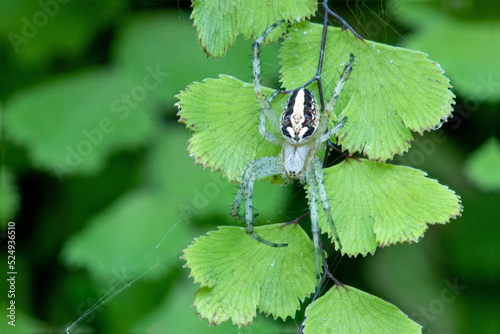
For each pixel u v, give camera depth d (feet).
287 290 0.64
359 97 0.64
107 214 0.72
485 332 0.71
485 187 0.71
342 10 0.68
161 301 0.72
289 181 0.66
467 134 0.71
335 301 0.64
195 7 0.64
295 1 0.65
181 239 0.72
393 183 0.64
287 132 0.65
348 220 0.64
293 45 0.65
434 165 0.72
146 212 0.72
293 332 0.69
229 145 0.65
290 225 0.65
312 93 0.65
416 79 0.64
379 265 0.72
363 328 0.64
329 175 0.64
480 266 0.72
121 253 0.72
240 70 0.69
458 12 0.69
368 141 0.64
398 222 0.64
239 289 0.64
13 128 0.72
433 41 0.69
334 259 0.66
